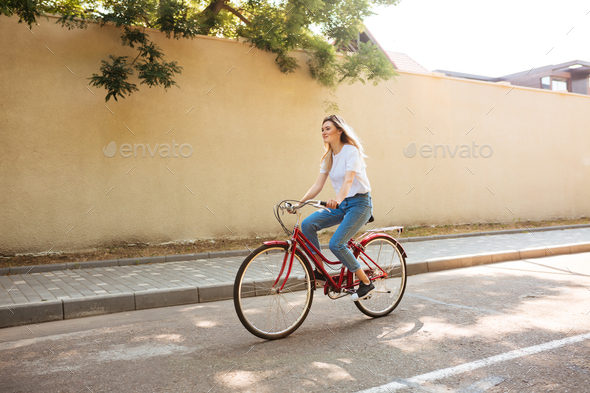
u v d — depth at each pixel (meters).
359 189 3.92
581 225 12.78
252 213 9.81
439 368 3.00
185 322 4.35
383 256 4.41
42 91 7.96
